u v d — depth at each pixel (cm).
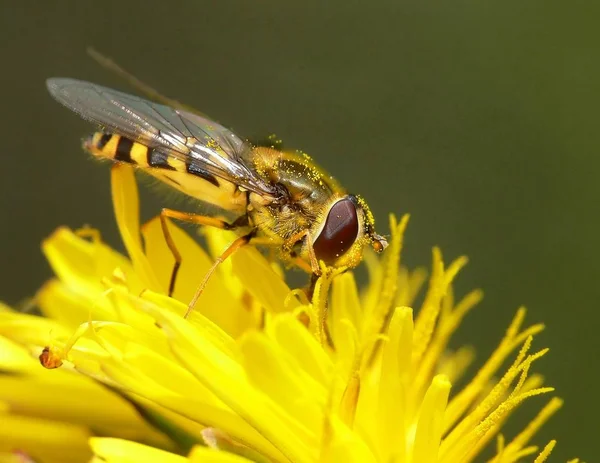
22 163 12
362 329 9
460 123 12
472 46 12
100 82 12
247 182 9
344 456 9
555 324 11
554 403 9
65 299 9
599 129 12
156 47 12
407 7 12
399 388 9
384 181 12
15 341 9
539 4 12
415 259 12
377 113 12
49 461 9
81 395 9
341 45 12
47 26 12
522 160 12
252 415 9
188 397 9
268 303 9
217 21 12
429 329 9
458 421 9
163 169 9
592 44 12
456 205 12
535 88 12
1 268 12
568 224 11
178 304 9
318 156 12
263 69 12
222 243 9
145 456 9
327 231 9
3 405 9
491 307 11
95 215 12
